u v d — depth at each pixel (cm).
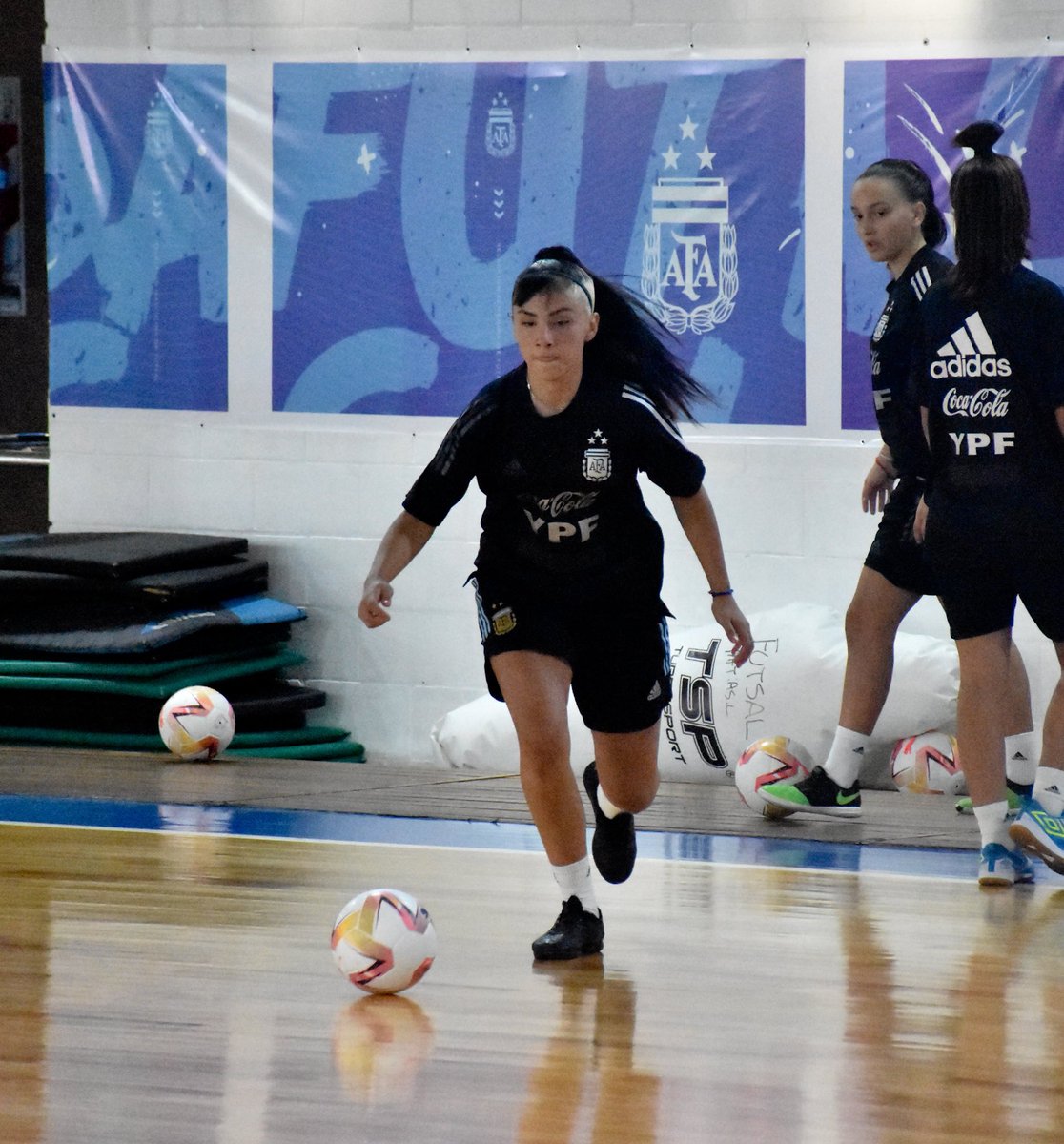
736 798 2298
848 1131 973
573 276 1341
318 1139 948
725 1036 1172
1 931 1458
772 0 2683
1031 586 1686
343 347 2858
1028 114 2612
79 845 1866
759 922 1548
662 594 2778
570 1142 948
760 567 2738
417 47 2791
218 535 2920
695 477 1385
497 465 1368
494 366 2811
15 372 4012
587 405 1343
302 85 2833
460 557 2836
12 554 2727
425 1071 1082
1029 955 1427
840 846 1950
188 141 2881
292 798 2200
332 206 2841
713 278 2728
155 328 2922
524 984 1312
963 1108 1017
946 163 2647
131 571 2669
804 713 2489
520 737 1376
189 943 1427
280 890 1648
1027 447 1670
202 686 2620
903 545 2041
